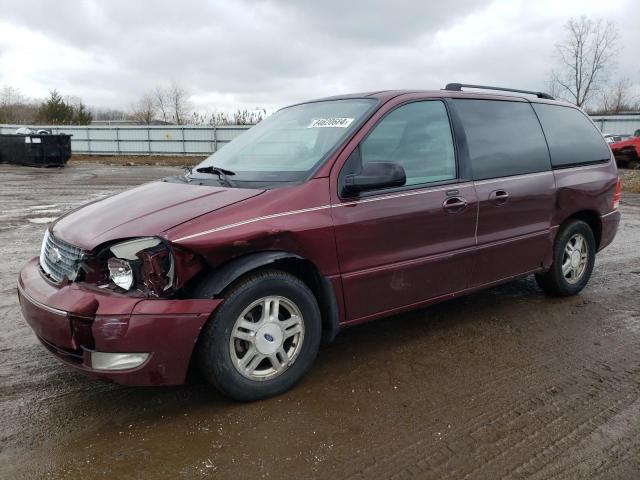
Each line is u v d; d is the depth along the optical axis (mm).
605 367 3650
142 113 53000
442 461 2611
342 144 3443
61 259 3072
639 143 21484
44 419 2965
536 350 3916
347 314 3432
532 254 4527
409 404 3139
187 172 4074
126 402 3148
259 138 4117
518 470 2547
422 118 3871
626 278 5824
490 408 3104
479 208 3996
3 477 2475
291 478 2480
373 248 3449
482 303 4949
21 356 3768
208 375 2951
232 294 2920
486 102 4352
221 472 2518
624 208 11703
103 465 2568
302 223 3133
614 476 2512
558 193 4629
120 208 3283
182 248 2773
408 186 3646
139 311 2699
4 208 10836
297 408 3078
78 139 34031
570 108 5156
